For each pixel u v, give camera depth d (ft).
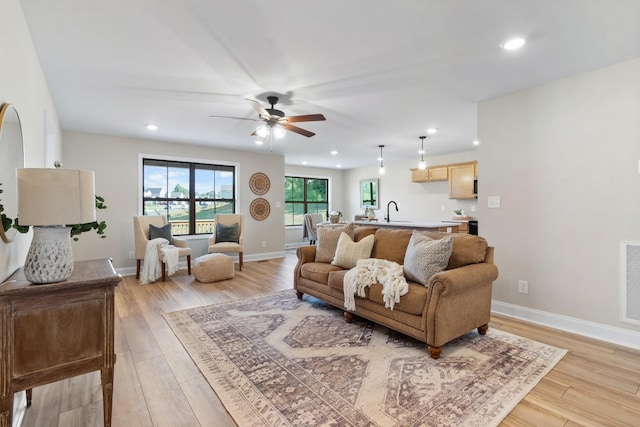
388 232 11.20
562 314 9.55
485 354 7.83
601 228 8.82
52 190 4.66
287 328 9.60
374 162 27.37
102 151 16.56
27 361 4.46
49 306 4.62
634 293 8.30
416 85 9.87
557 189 9.60
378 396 6.10
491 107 11.10
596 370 7.07
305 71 8.82
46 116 9.68
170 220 19.16
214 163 20.40
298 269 12.69
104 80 9.45
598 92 8.79
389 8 6.06
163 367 7.32
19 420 5.41
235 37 7.11
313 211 31.48
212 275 15.44
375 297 8.87
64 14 6.25
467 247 8.96
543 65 8.56
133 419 5.52
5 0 5.16
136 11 6.15
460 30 6.84
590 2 5.89
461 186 21.20
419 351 8.02
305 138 17.57
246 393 6.24
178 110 12.32
